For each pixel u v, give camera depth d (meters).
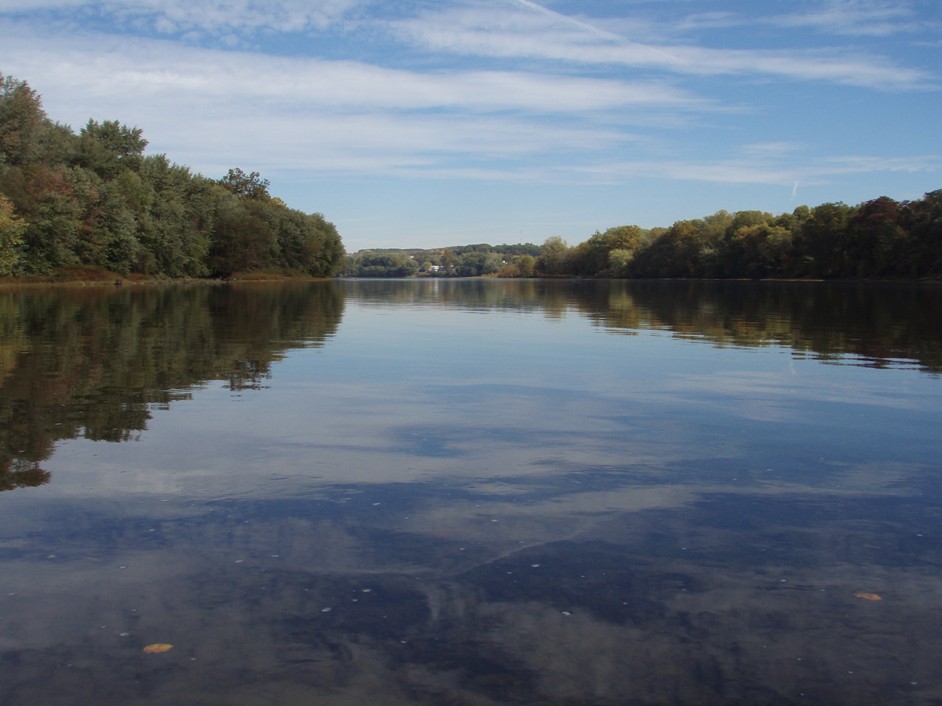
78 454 5.73
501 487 5.01
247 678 2.76
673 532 4.20
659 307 29.22
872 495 4.87
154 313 22.12
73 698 2.63
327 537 4.08
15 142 50.47
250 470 5.35
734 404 8.05
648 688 2.72
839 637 3.09
